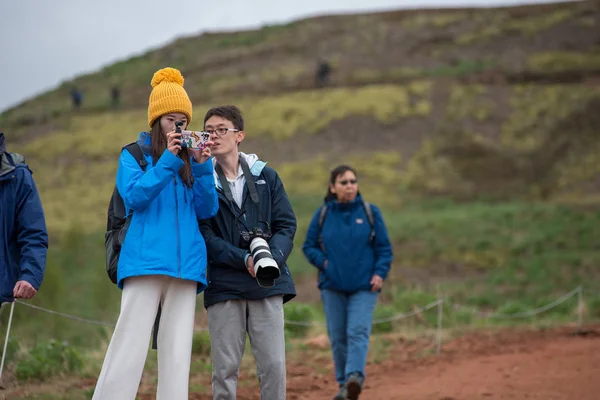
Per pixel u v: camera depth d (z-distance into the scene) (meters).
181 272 4.63
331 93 65.12
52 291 13.21
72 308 15.76
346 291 7.62
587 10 85.75
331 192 7.83
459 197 44.38
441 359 10.62
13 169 4.86
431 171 49.00
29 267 4.82
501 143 53.84
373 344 11.62
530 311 17.39
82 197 47.00
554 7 89.19
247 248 5.16
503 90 63.25
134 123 64.19
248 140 56.25
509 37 81.06
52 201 46.31
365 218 7.65
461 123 57.19
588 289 24.23
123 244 4.66
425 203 42.59
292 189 45.03
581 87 61.84
